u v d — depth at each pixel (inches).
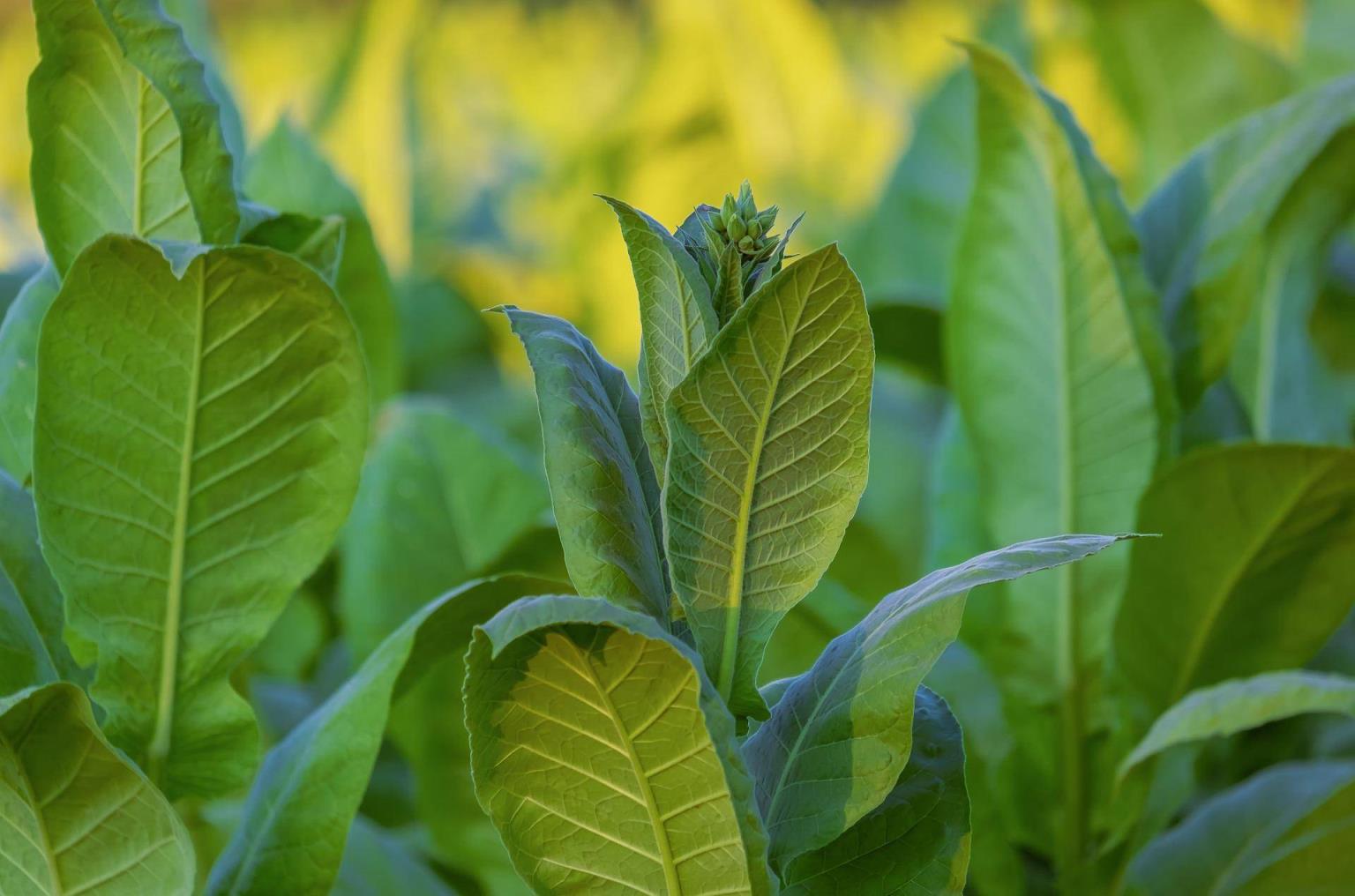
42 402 96.7
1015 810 111.6
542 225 310.3
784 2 273.6
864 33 423.2
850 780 92.9
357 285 123.9
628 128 266.5
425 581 121.6
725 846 91.9
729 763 89.7
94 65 98.6
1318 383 135.0
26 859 95.3
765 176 269.6
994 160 110.9
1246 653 109.8
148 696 99.7
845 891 95.4
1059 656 110.8
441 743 113.7
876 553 142.6
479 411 209.3
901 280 182.5
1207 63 160.6
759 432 91.9
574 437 93.4
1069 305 110.3
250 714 100.4
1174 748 111.4
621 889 92.8
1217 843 111.5
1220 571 108.0
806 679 95.6
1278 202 115.6
